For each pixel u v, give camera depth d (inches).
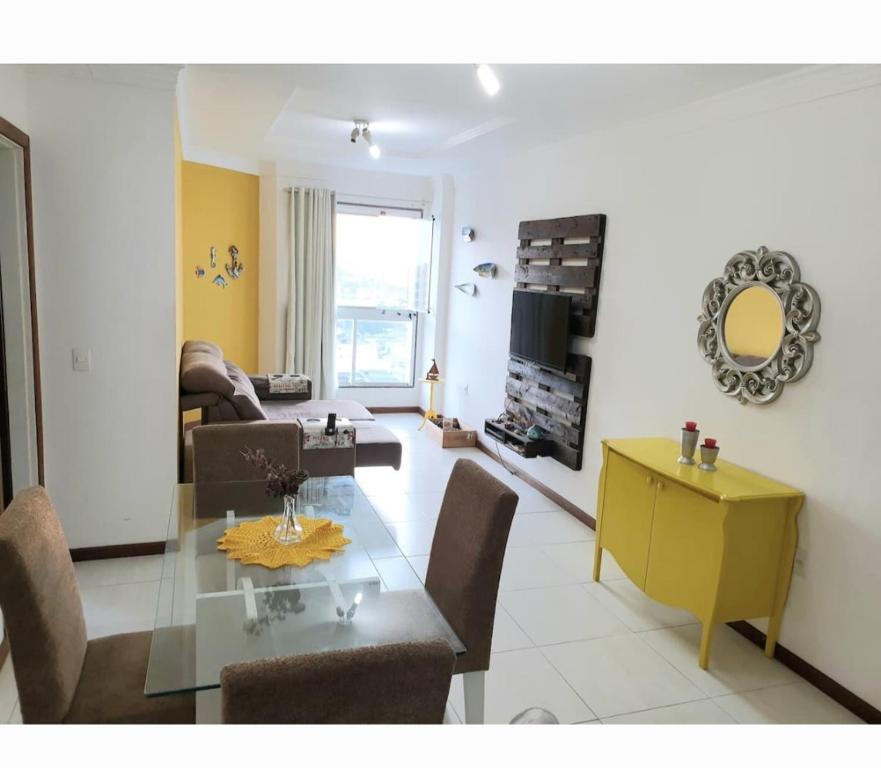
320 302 251.6
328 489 110.7
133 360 129.6
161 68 119.2
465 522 88.9
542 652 111.8
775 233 113.7
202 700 71.6
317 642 70.1
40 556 65.4
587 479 170.2
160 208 126.3
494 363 222.7
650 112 140.2
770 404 114.8
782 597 110.7
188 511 98.2
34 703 63.6
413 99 141.4
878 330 96.7
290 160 239.0
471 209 239.3
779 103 111.9
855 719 98.4
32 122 116.9
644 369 147.9
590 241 164.4
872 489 97.9
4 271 115.6
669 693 102.5
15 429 120.0
